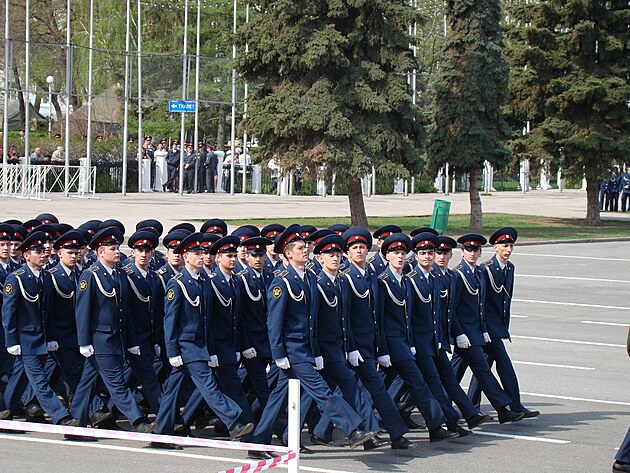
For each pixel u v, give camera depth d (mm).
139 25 50781
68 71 46125
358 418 10820
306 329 11047
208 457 10945
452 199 58344
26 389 12406
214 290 11477
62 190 49250
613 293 26109
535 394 14492
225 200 49500
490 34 39906
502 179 73062
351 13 37031
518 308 23312
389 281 11875
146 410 12711
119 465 10578
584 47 43094
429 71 59625
